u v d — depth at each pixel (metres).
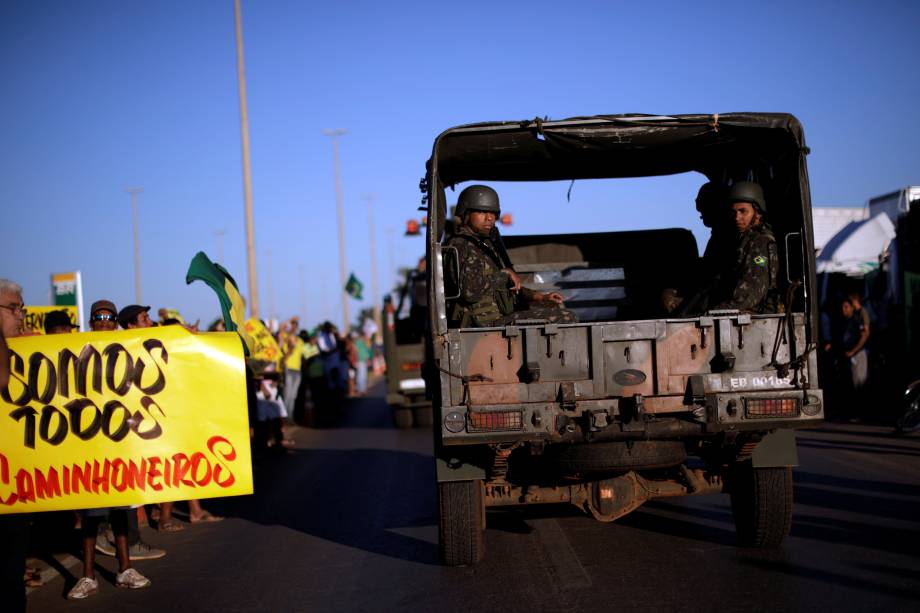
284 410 15.28
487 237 7.24
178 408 5.95
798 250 6.50
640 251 9.08
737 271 6.63
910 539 6.69
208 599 6.38
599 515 6.53
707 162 8.09
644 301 8.86
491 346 5.95
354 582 6.55
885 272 16.94
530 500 6.61
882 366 15.73
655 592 5.76
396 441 16.17
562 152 7.00
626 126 6.47
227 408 5.99
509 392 5.92
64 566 7.74
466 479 6.46
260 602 6.21
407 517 8.91
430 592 6.11
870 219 20.64
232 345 6.04
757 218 6.86
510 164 8.16
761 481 6.39
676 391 5.98
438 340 5.93
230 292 8.31
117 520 6.91
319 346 24.17
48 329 8.12
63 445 5.83
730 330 6.00
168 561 7.75
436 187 6.28
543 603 5.69
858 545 6.60
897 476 9.30
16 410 5.81
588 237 9.11
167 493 5.92
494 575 6.45
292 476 12.52
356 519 9.01
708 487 6.63
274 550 7.88
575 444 6.29
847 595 5.43
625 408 5.95
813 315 6.02
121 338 5.93
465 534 6.53
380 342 64.00
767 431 6.14
